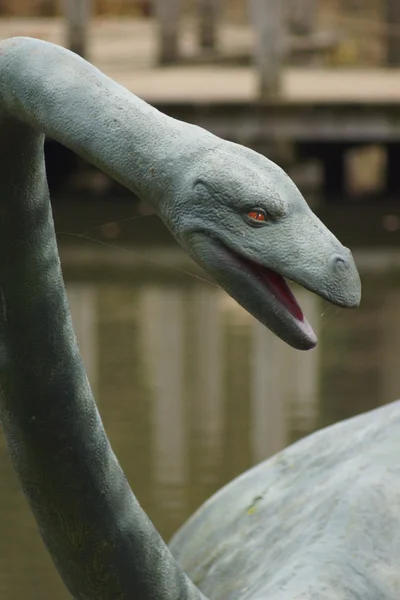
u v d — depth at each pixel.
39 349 3.89
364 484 4.88
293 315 3.43
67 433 3.94
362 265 20.08
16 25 36.56
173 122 3.46
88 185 27.89
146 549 4.08
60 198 26.33
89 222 23.89
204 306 17.66
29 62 3.55
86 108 3.46
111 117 3.44
